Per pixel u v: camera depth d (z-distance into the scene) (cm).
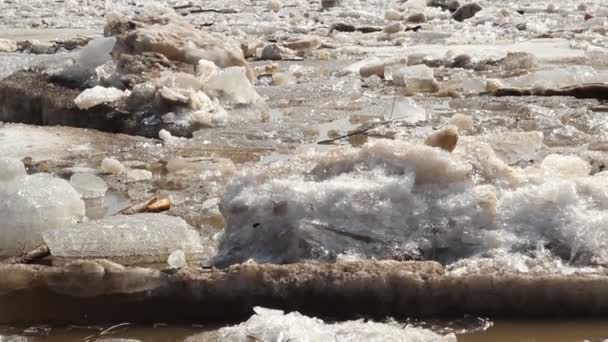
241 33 2456
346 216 677
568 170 819
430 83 1499
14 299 624
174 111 1230
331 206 681
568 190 670
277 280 617
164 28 1489
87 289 621
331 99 1421
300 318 564
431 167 690
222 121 1233
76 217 784
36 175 796
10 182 770
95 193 898
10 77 1436
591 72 1531
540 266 627
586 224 650
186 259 700
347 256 660
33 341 592
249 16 3072
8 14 3181
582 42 2114
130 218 738
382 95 1467
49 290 624
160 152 1084
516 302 604
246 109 1305
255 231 691
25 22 2877
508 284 604
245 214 695
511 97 1396
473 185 685
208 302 620
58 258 695
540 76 1523
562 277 605
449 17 2911
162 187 926
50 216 756
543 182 701
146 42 1432
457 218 666
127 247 700
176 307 621
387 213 674
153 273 625
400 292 609
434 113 1282
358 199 678
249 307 618
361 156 721
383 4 3488
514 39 2264
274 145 1105
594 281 602
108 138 1168
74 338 596
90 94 1268
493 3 3275
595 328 591
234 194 717
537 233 660
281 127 1201
